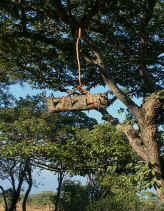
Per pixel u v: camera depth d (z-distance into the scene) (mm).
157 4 6586
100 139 7105
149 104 5625
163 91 5430
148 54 7316
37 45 7191
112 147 6711
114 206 15258
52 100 5293
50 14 6113
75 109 5133
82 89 5145
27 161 7555
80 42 6883
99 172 6820
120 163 6750
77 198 28125
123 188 5977
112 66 7863
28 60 7418
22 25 6477
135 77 7832
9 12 6145
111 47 7730
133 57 7348
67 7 5867
